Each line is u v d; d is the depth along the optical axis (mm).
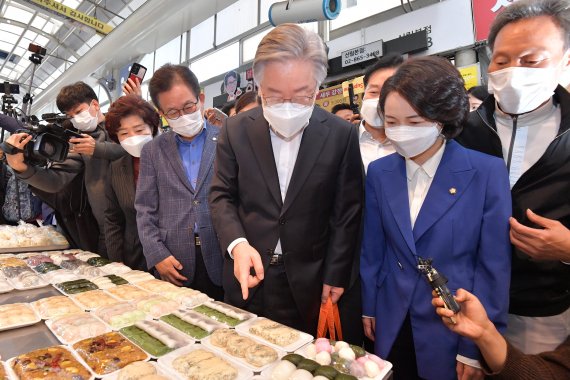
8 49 9320
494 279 893
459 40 2611
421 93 859
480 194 931
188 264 1475
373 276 1148
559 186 952
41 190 1957
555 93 1012
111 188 1788
